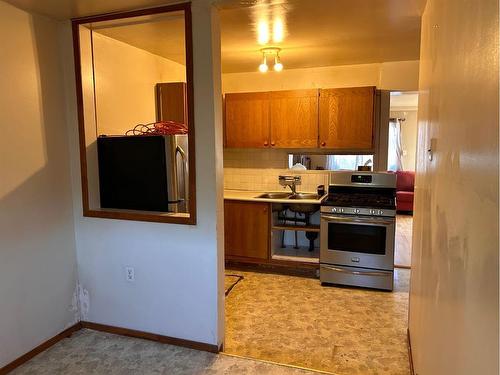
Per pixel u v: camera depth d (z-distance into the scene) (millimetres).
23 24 2316
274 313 3115
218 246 2389
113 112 2914
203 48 2238
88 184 2686
